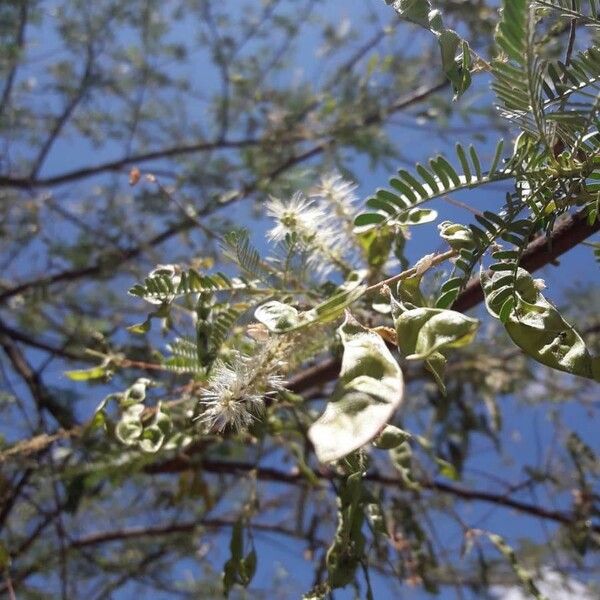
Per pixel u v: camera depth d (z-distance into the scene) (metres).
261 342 0.22
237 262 0.26
